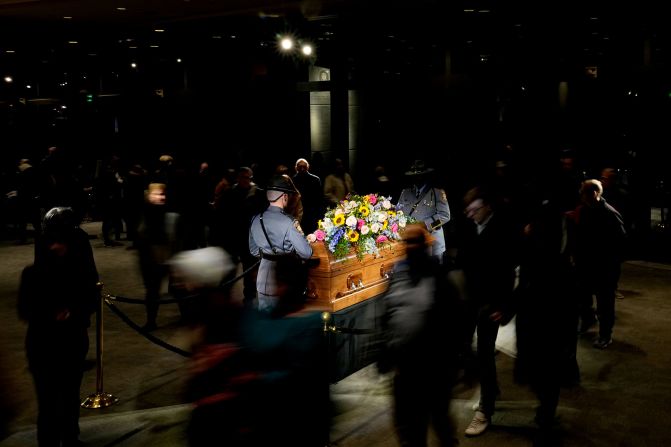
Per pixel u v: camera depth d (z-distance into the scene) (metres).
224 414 3.64
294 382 4.35
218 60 17.23
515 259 5.19
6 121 20.52
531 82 14.16
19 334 8.02
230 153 18.08
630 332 7.68
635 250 11.45
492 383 5.22
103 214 13.59
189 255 3.74
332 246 5.95
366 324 6.34
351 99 18.48
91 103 20.09
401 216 6.96
